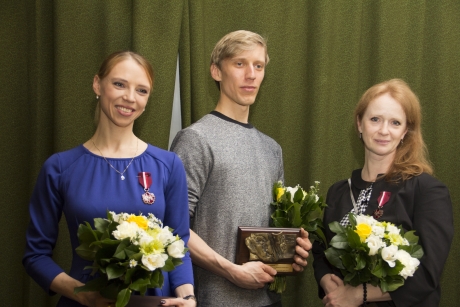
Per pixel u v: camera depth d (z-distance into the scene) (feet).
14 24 8.93
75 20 8.80
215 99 9.41
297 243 6.82
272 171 7.41
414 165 6.68
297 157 9.71
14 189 8.89
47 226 5.81
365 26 9.92
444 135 9.87
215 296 6.76
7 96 8.91
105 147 6.05
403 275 5.72
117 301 4.84
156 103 8.77
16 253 8.84
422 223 6.28
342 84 9.68
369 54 9.90
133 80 5.91
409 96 6.78
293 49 9.61
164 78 8.78
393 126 6.70
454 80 9.91
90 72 8.89
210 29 9.36
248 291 6.89
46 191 5.79
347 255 6.00
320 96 9.38
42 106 8.95
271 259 6.73
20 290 8.84
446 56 9.87
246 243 6.65
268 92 9.59
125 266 4.92
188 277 5.98
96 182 5.77
